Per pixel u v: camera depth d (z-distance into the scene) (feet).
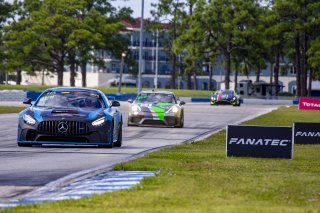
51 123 137.08
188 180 86.33
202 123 257.14
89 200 69.51
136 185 81.25
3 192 80.84
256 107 461.37
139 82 424.46
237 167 104.27
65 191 80.07
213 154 125.18
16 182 89.10
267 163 111.45
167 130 212.64
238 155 120.26
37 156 122.42
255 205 67.92
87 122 137.49
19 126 139.33
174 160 113.09
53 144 141.90
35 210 62.64
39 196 76.33
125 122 247.91
